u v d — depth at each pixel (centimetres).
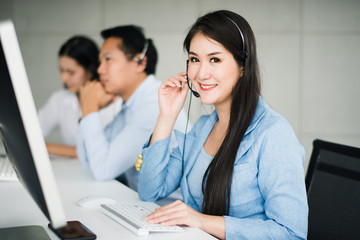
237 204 119
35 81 369
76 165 202
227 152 121
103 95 220
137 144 185
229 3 350
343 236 117
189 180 139
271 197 109
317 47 349
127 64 219
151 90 215
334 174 127
